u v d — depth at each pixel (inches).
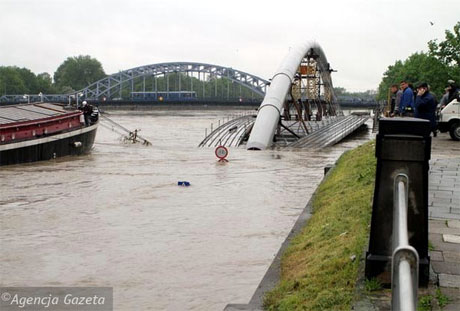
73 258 551.8
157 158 1569.9
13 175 1188.5
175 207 825.5
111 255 561.9
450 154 805.9
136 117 5344.5
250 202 867.4
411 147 282.8
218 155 1472.7
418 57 3843.5
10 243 614.9
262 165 1396.4
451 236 377.1
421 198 283.9
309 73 2869.1
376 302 271.7
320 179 1135.0
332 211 532.4
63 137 1569.9
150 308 411.2
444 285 287.3
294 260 414.6
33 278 489.7
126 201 877.8
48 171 1259.8
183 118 5108.3
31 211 799.1
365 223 421.7
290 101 2669.8
